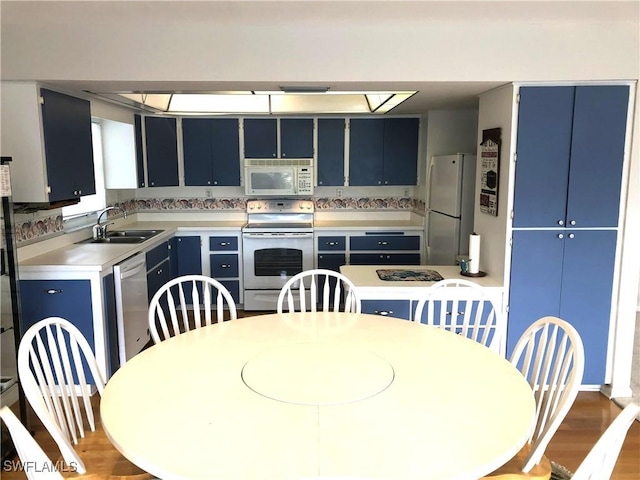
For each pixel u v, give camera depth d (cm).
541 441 165
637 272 315
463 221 402
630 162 305
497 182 322
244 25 278
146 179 504
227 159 526
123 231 458
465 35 284
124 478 160
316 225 521
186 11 250
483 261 351
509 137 304
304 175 523
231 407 157
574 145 303
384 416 152
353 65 286
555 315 321
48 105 303
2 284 260
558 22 279
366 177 534
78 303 312
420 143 527
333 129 525
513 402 162
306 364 191
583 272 317
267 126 522
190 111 498
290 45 283
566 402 168
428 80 289
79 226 415
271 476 125
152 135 503
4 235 257
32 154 295
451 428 146
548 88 297
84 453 180
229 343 214
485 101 341
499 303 320
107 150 470
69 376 192
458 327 320
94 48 280
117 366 338
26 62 280
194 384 174
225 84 297
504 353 325
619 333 319
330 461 130
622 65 291
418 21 272
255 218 545
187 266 504
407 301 310
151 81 287
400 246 512
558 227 312
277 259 506
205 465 129
